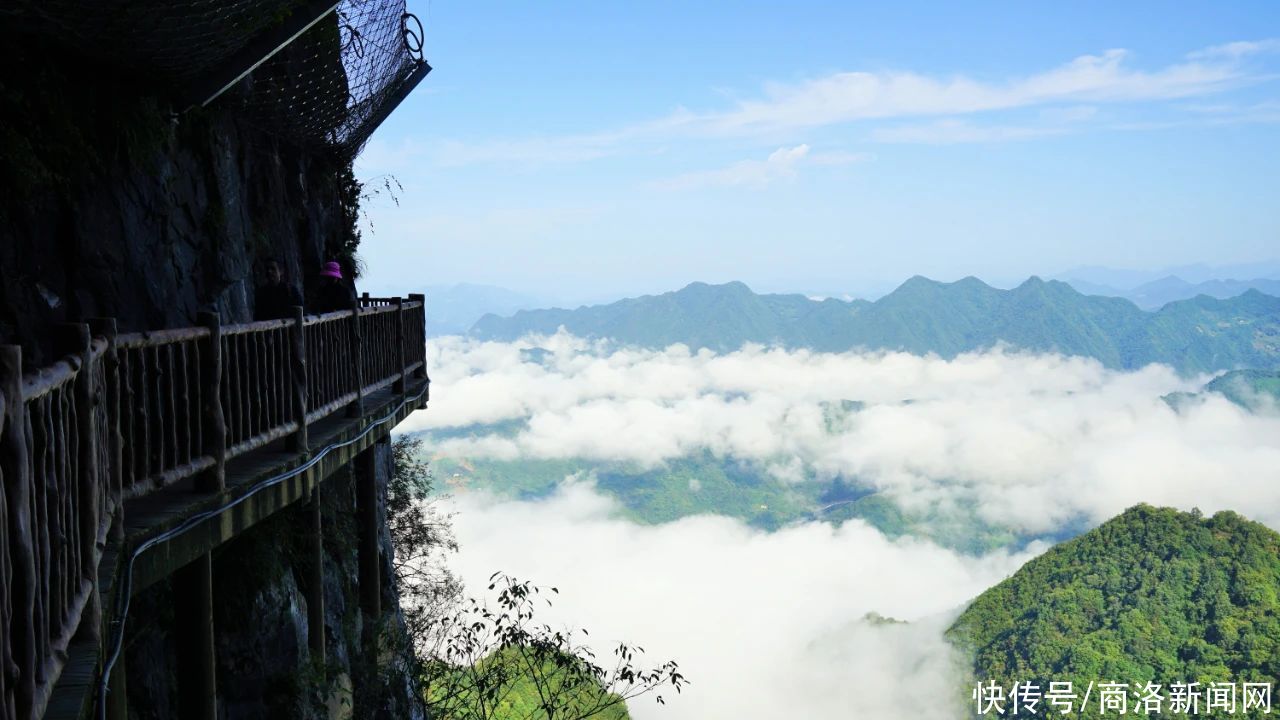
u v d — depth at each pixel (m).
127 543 4.21
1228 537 147.38
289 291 8.42
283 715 8.23
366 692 11.25
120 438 4.13
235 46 7.21
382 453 14.90
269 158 10.95
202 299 8.79
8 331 5.83
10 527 2.37
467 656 11.09
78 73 6.63
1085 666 131.25
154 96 7.46
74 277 6.58
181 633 5.78
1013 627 156.75
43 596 2.74
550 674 10.60
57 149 6.36
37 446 2.79
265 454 6.75
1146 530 155.00
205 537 5.14
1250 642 123.31
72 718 2.85
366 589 12.22
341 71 10.55
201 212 8.80
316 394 7.54
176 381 5.11
